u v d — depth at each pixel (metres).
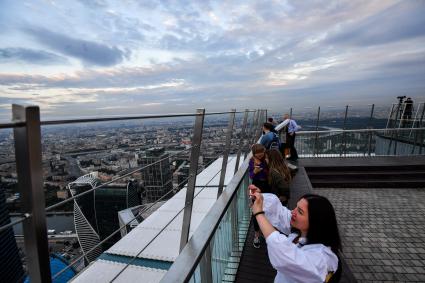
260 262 3.38
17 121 0.83
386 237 5.86
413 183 9.14
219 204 2.34
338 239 1.57
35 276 0.95
